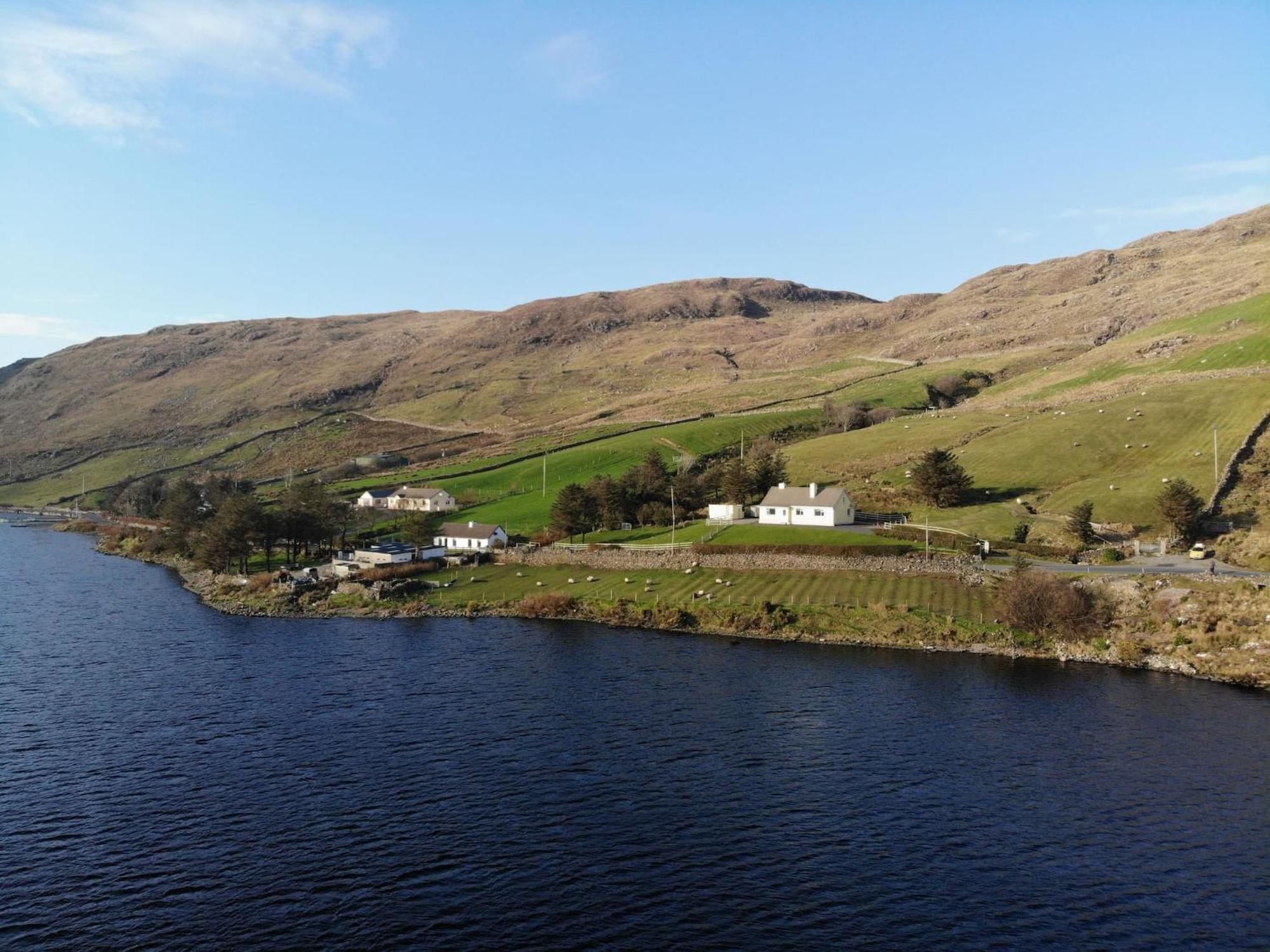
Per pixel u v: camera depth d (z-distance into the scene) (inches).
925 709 3181.6
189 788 2581.2
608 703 3309.5
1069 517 5285.4
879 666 3735.2
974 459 6919.3
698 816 2378.2
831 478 7076.8
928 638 4030.5
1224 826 2285.9
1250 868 2089.1
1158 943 1802.4
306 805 2463.1
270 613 5152.6
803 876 2071.9
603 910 1935.3
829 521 5659.5
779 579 4904.0
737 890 2016.5
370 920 1899.6
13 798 2514.8
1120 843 2212.1
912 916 1905.8
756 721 3088.1
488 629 4613.7
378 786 2591.0
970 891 2004.2
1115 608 3966.5
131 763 2768.2
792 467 7603.4
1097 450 6515.8
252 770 2714.1
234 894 2007.9
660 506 6796.3
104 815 2407.7
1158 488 5541.3
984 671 3619.6
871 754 2780.5
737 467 6870.1
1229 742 2819.9
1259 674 3358.8
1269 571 4220.0
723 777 2623.0
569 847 2219.5
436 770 2699.3
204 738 2989.7
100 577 6712.6
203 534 7101.4
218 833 2304.4
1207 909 1921.8
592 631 4517.7
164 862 2158.0
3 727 3097.9
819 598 4554.6
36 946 1808.6
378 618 4982.8
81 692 3511.3
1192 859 2130.9
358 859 2164.1
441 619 4911.4
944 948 1792.6
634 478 7313.0
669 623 4530.0
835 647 4060.0
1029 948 1788.9
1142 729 2942.9
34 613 5167.3
